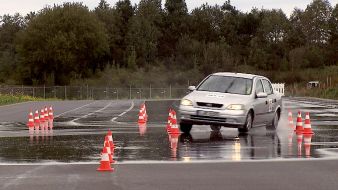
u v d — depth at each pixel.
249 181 18.14
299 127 35.34
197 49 174.12
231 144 28.98
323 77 158.62
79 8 155.62
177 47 176.38
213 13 198.38
